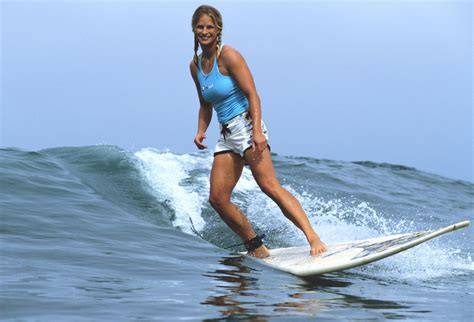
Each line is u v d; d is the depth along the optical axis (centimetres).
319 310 1116
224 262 1602
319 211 2617
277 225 2294
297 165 3559
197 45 1750
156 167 2791
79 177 2473
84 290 1165
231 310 1068
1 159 2489
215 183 1755
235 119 1723
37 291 1135
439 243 2288
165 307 1066
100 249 1584
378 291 1374
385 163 4331
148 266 1442
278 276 1492
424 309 1188
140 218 2130
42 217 1867
